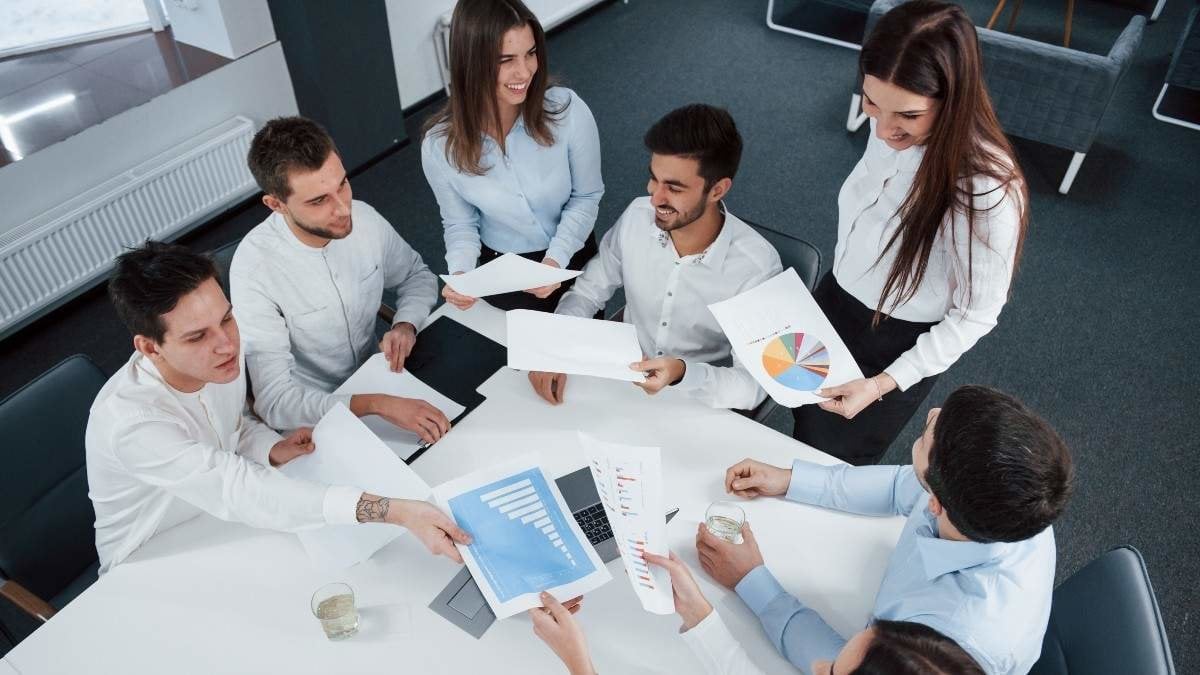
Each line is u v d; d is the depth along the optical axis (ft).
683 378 5.57
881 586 4.53
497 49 5.97
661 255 6.11
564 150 7.01
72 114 9.75
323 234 5.77
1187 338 10.03
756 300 5.58
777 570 4.78
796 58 15.37
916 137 4.80
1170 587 7.61
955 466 3.56
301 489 4.70
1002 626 3.76
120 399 4.75
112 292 4.42
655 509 4.59
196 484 4.72
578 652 4.09
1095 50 15.48
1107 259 11.09
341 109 11.87
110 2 11.14
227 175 11.10
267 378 5.98
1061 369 9.62
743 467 5.21
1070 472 3.49
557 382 5.86
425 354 6.24
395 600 4.61
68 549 5.54
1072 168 11.82
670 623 4.52
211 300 4.54
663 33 16.08
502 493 4.99
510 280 5.75
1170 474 8.56
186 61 10.75
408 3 12.87
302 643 4.42
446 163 6.92
